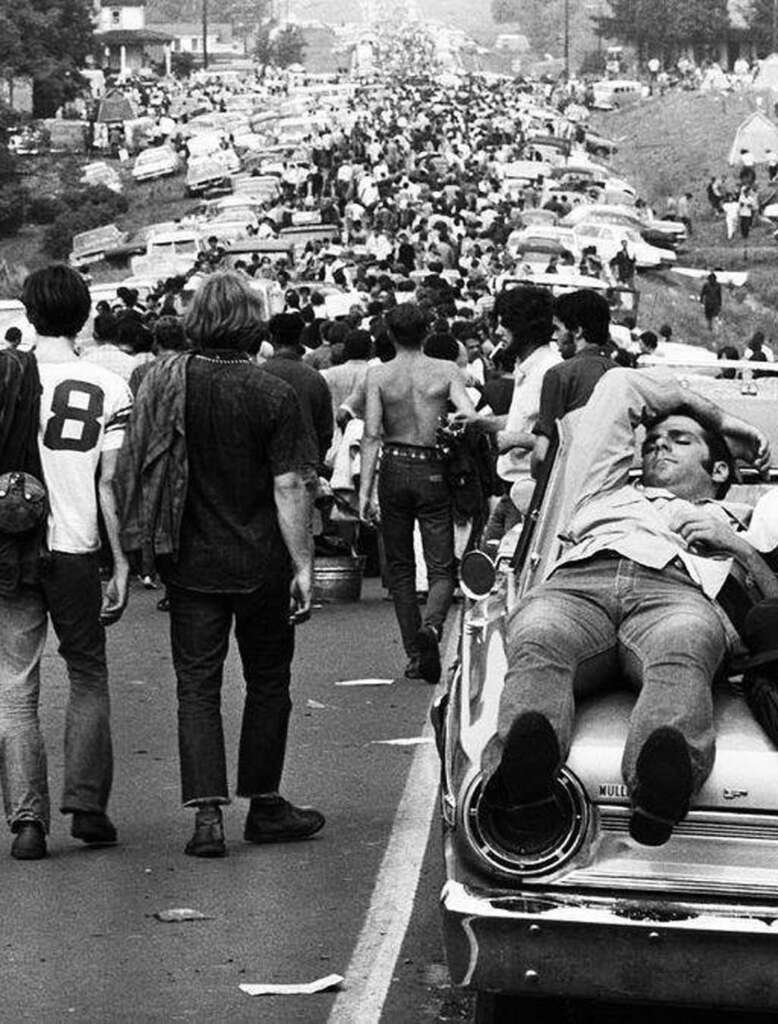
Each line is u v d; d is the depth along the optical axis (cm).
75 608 855
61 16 13838
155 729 1112
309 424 1469
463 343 2138
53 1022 666
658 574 652
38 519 839
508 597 741
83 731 865
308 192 9006
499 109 13825
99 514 855
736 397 977
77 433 846
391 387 1220
